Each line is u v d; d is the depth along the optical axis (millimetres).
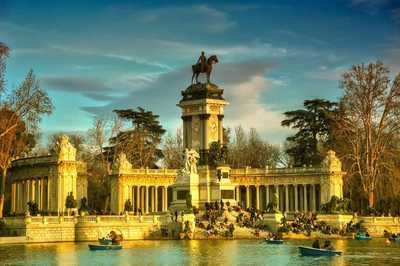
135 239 124562
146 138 189750
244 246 109250
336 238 130875
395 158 158375
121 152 169250
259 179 170750
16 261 85250
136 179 163750
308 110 187250
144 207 167375
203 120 162625
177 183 156875
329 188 161500
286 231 129875
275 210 135250
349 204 149625
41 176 146000
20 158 154250
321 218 139875
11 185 161125
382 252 98062
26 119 136125
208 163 158875
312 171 164500
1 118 131500
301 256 92125
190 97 165125
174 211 138000
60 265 81125
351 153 162375
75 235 120000
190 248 104625
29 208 132250
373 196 155750
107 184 173375
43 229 117125
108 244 103500
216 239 125625
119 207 161125
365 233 130250
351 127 157500
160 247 106688
